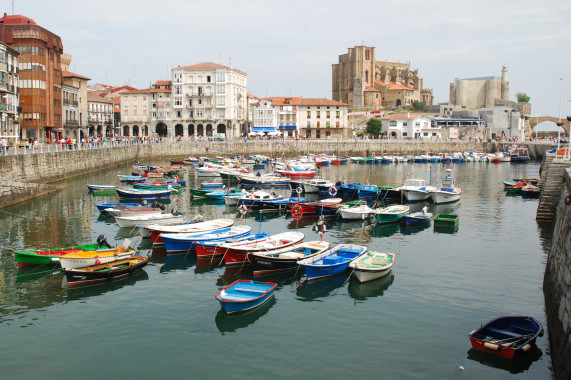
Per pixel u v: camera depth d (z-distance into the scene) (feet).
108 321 93.91
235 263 125.90
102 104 526.16
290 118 574.56
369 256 122.62
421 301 102.94
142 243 147.43
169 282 114.73
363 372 76.28
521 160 511.40
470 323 92.38
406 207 191.83
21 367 78.02
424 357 80.38
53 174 255.91
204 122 531.09
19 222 171.94
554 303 84.89
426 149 577.43
